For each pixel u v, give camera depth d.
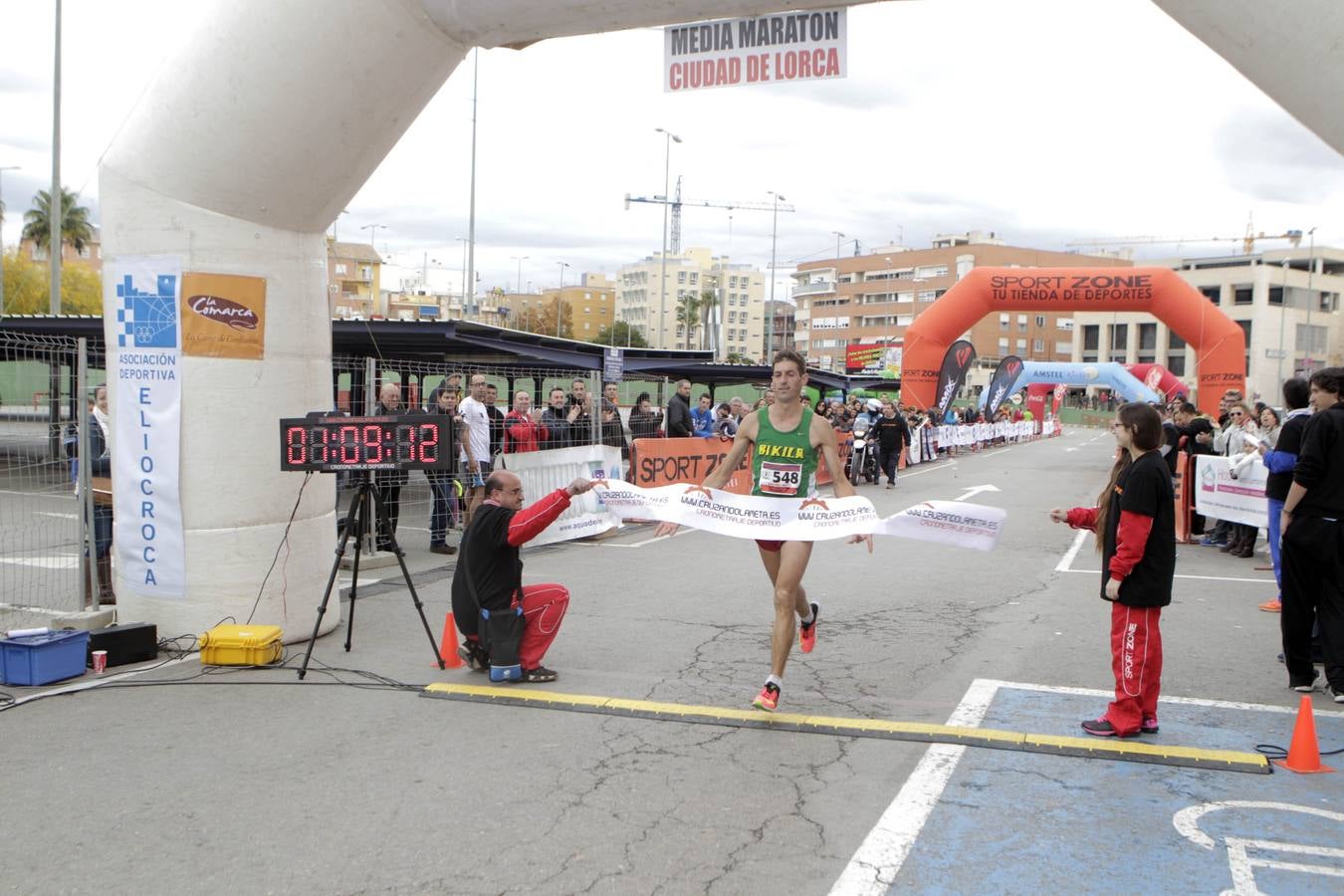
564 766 4.50
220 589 6.36
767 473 5.40
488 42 5.95
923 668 6.26
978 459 30.50
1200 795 4.21
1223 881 3.47
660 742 4.83
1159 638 4.89
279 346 6.41
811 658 6.49
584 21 5.65
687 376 22.50
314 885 3.39
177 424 6.25
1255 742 4.90
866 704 5.48
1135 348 98.38
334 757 4.60
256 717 5.18
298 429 5.93
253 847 3.67
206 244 6.18
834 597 8.55
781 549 5.43
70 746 4.73
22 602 7.76
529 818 3.93
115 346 6.37
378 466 5.84
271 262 6.34
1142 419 4.73
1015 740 4.85
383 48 5.76
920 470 25.34
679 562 10.34
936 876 3.48
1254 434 11.06
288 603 6.62
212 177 6.07
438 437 5.78
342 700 5.47
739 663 6.32
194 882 3.41
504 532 5.73
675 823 3.89
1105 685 5.91
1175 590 9.00
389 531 6.20
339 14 5.60
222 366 6.24
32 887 3.37
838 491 5.35
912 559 10.74
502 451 10.48
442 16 5.70
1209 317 22.94
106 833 3.79
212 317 6.20
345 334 14.33
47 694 5.52
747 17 5.46
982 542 5.22
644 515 5.54
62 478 8.05
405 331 13.89
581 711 5.30
